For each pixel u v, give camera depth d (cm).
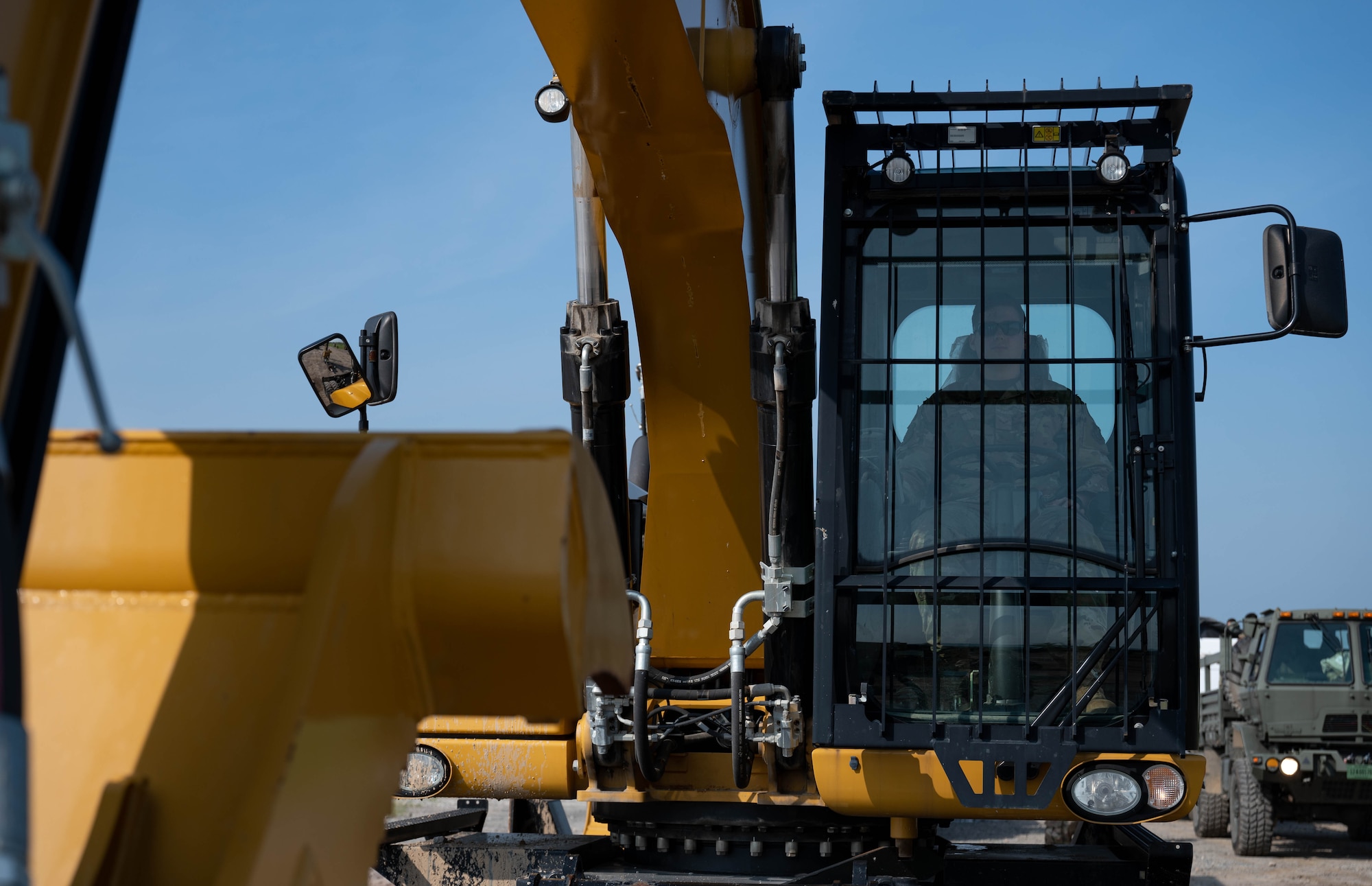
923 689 406
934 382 417
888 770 393
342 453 165
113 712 157
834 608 406
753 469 459
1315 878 968
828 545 409
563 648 150
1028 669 385
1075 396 411
